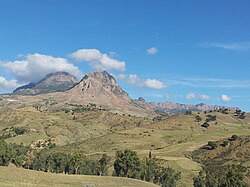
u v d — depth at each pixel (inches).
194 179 6752.0
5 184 4069.9
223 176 6929.1
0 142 7667.3
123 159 7145.7
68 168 7564.0
